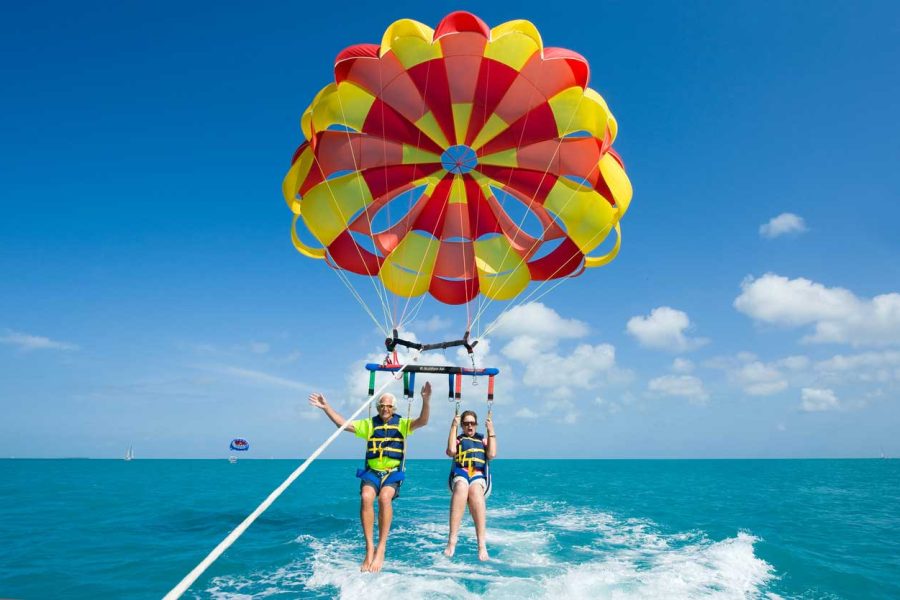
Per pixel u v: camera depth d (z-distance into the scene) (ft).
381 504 21.43
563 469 186.70
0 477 108.58
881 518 44.75
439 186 30.89
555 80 26.81
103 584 23.38
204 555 28.66
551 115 27.50
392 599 18.19
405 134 28.84
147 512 47.42
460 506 22.81
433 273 32.73
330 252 30.60
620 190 27.30
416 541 30.81
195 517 43.86
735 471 161.48
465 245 32.24
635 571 23.62
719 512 48.96
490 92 27.53
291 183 28.17
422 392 21.89
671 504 56.44
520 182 29.96
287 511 48.03
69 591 22.45
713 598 19.90
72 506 52.60
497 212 32.30
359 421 22.31
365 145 28.71
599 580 21.35
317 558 26.71
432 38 24.41
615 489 79.77
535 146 28.89
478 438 24.17
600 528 37.81
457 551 27.35
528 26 25.30
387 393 22.61
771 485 89.66
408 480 99.19
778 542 32.58
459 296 32.63
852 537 35.01
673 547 30.42
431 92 27.61
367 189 29.66
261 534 34.76
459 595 18.54
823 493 71.92
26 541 33.24
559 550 28.60
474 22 23.99
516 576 21.56
